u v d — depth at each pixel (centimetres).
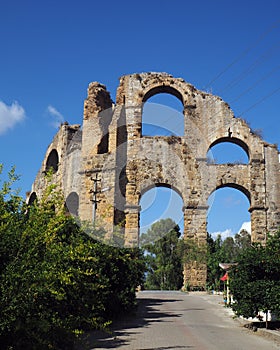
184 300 4153
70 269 1380
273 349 1775
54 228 1311
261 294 2325
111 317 2530
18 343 1124
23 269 1129
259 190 4962
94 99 4966
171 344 1805
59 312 1434
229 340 1989
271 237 2603
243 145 5191
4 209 1214
